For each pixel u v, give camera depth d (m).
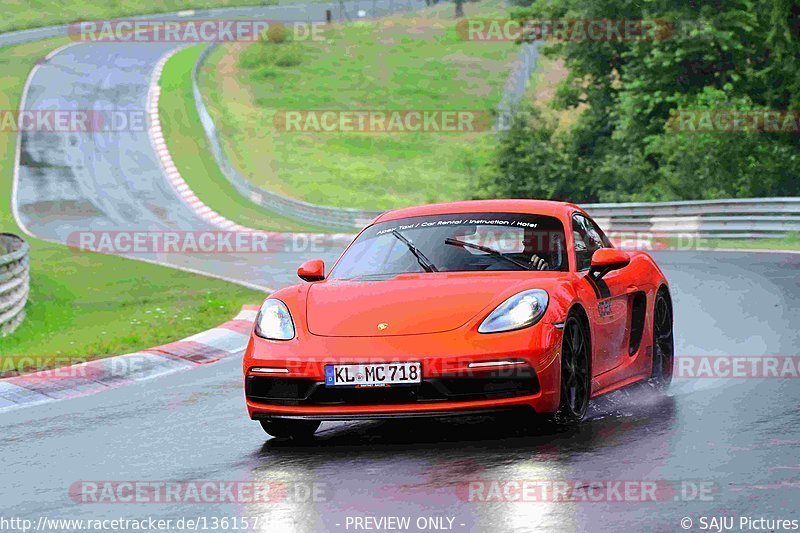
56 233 121.44
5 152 176.00
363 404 15.94
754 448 14.59
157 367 29.69
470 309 16.25
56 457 17.73
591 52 113.94
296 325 16.83
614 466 13.92
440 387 15.62
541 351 15.68
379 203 155.25
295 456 16.09
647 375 20.17
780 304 31.86
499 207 19.69
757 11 92.38
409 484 13.61
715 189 85.50
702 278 41.22
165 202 147.88
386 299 16.91
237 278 59.66
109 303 51.66
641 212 71.69
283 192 159.50
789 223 59.53
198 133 193.50
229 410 21.27
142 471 15.99
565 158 115.19
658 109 102.19
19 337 40.44
